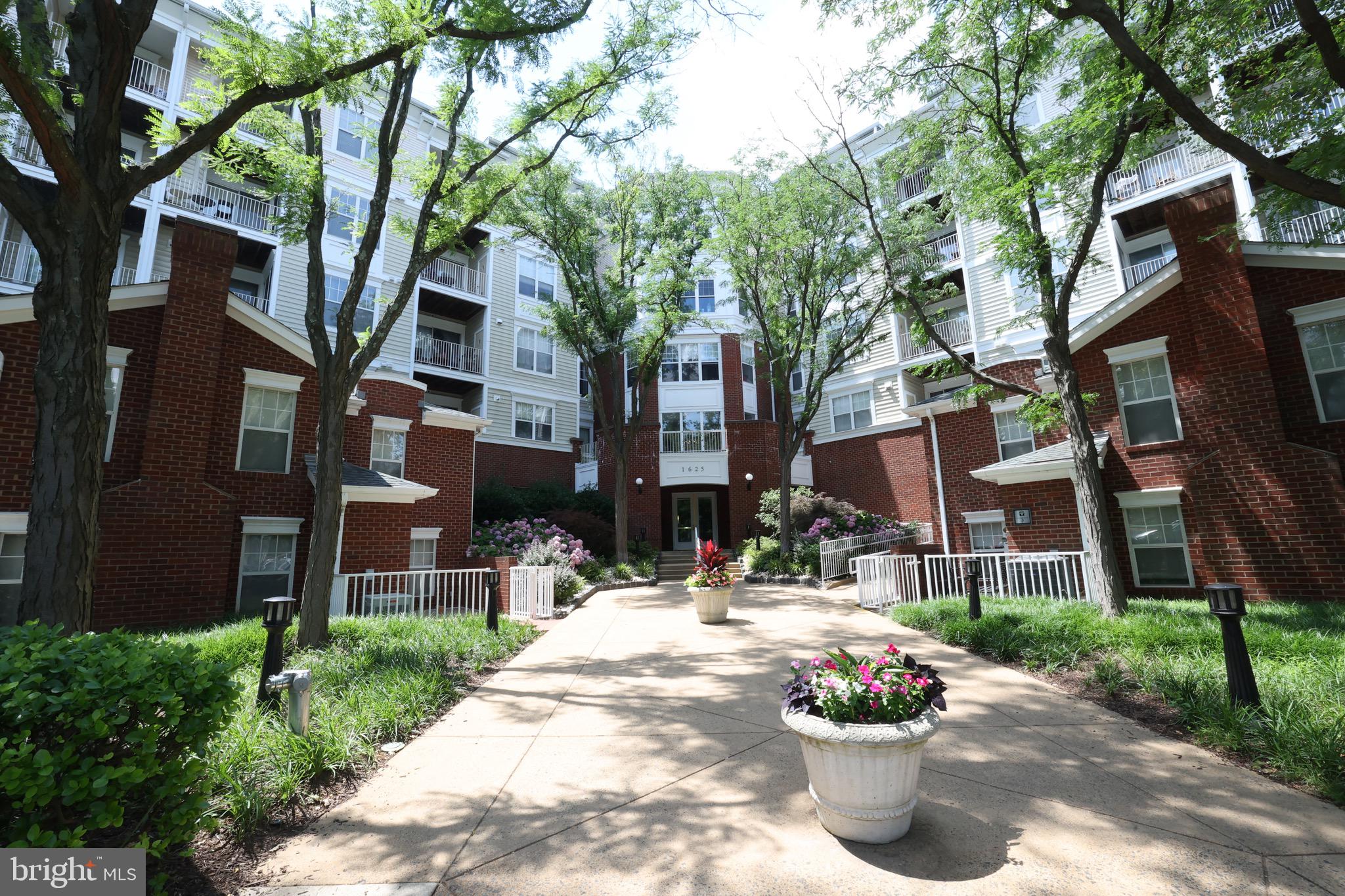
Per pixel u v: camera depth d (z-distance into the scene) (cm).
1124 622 741
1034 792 366
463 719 529
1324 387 978
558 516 2042
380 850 314
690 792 378
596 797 374
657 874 288
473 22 770
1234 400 1008
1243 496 987
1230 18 732
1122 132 811
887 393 2269
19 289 1464
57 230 475
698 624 1002
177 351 1085
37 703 222
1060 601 964
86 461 464
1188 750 427
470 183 1074
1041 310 958
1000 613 860
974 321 2088
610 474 2403
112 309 1057
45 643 269
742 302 2052
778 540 1912
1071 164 845
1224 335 1025
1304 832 314
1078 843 307
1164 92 570
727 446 2314
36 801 223
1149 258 1894
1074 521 1214
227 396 1195
